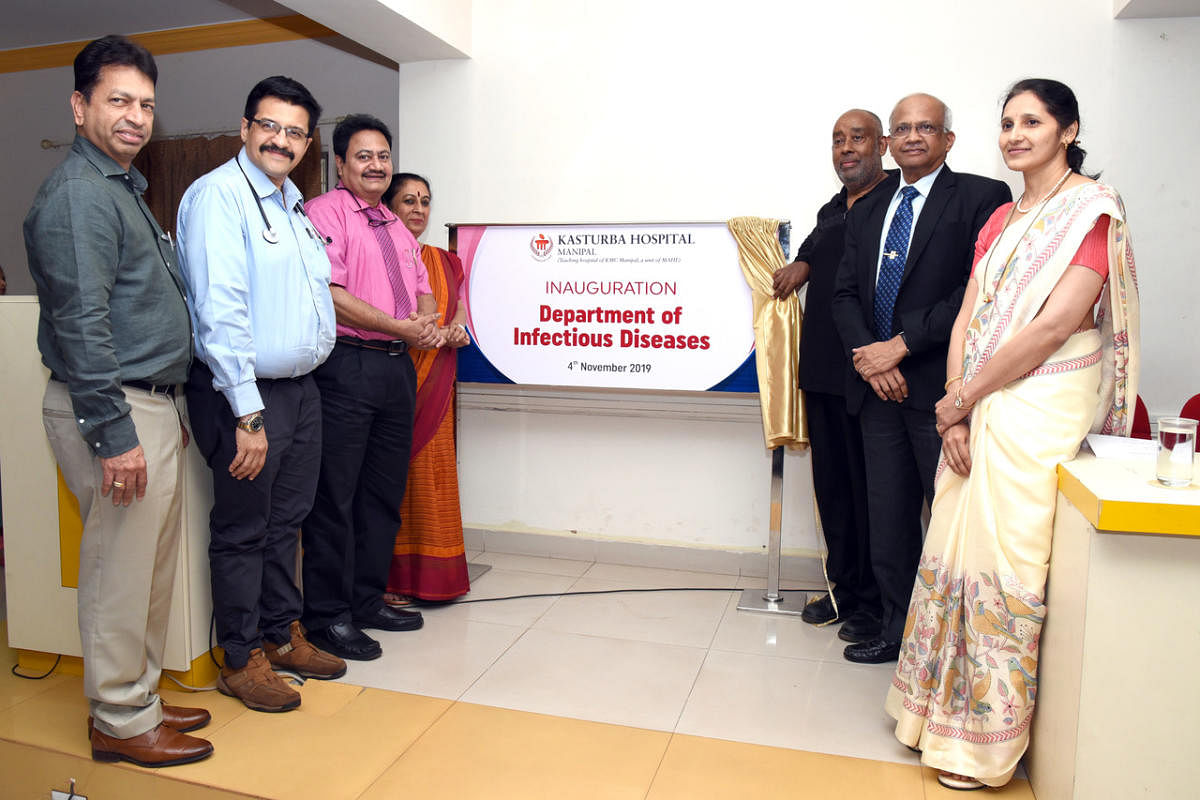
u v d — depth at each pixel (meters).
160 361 1.91
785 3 3.26
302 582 2.67
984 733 1.88
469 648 2.71
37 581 2.43
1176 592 1.59
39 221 1.76
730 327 3.02
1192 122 2.96
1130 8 2.87
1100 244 1.84
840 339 2.78
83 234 1.75
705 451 3.53
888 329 2.55
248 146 2.19
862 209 2.65
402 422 2.77
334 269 2.57
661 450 3.58
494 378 3.25
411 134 3.73
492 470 3.79
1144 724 1.62
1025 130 1.92
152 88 1.87
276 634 2.46
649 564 3.61
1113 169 3.02
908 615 2.12
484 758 2.03
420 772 1.96
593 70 3.49
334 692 2.37
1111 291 1.88
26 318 2.34
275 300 2.20
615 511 3.66
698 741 2.12
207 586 2.40
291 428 2.30
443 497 3.05
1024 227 1.94
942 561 2.00
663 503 3.59
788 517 3.44
